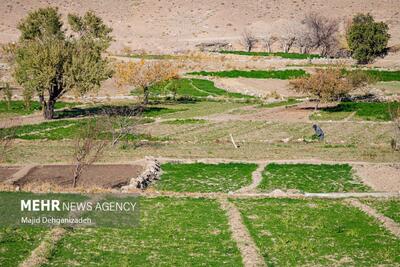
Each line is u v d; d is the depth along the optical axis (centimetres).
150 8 17962
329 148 5609
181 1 18588
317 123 7181
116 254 2567
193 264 2456
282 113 7981
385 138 6181
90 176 4328
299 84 8056
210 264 2456
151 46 14688
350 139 6141
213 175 4503
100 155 4884
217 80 10950
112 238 2806
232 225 3055
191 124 7125
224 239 2820
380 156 5194
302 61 12238
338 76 8338
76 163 4697
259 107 8575
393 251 2692
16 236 2764
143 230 2953
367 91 9575
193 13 17588
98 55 7919
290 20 16138
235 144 5747
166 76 8900
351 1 18200
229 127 6925
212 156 5138
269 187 4159
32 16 10069
